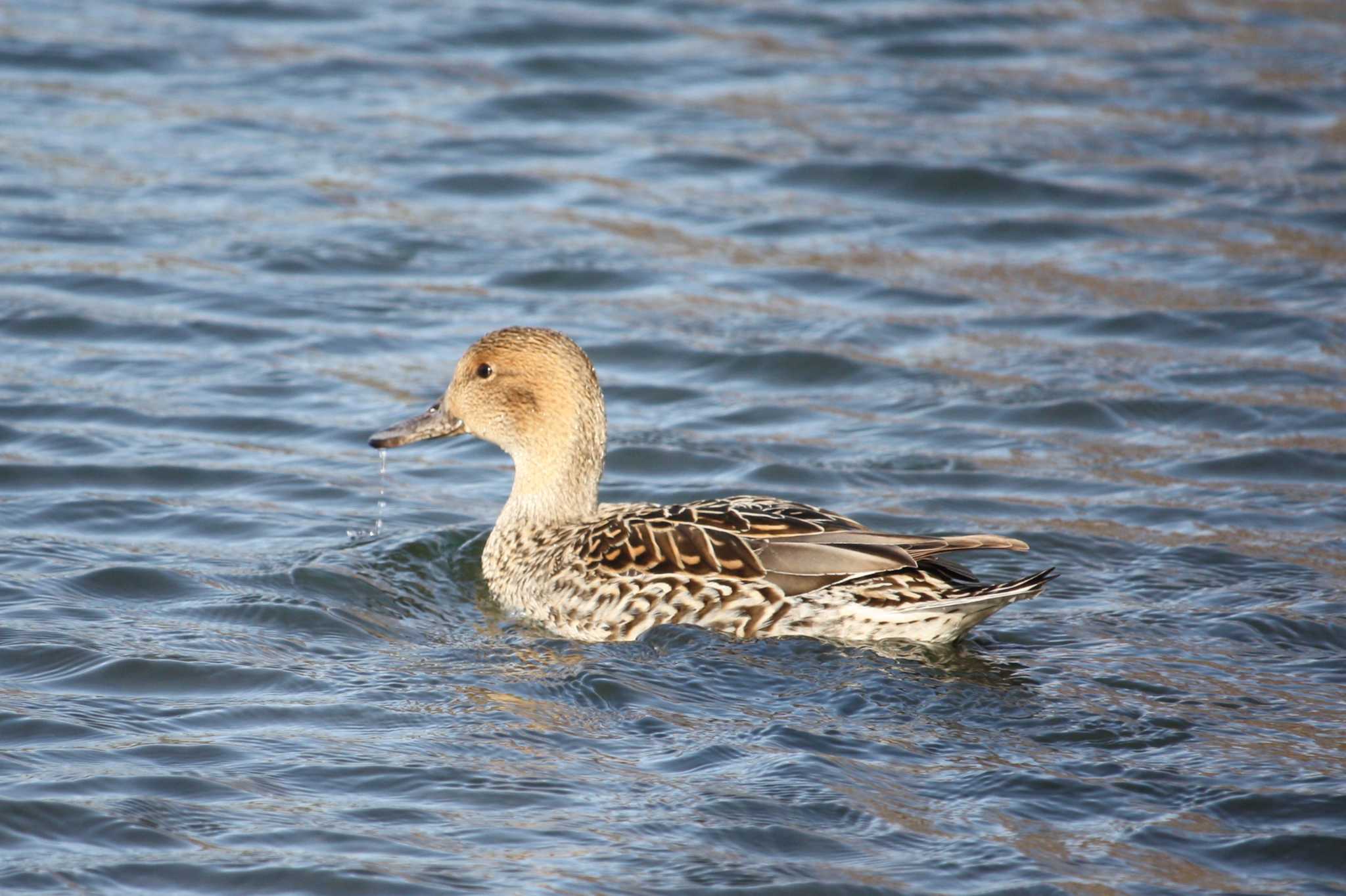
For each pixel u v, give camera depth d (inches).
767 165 935.0
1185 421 654.5
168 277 761.0
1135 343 733.9
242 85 1021.2
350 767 367.6
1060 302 777.6
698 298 774.5
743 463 609.9
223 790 355.6
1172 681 421.1
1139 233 857.5
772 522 451.5
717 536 452.8
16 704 394.9
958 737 386.9
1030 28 1178.6
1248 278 795.4
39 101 970.1
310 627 458.0
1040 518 558.6
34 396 639.1
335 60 1067.3
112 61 1037.2
